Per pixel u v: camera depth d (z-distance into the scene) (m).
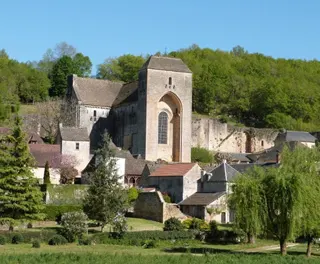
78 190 89.75
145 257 54.38
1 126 129.88
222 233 76.12
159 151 132.00
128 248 66.94
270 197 64.06
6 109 142.75
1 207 72.88
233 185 67.56
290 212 62.62
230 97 190.12
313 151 72.75
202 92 187.25
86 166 110.50
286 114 186.88
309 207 63.06
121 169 109.12
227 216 90.62
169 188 98.31
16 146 75.31
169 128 133.50
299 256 59.69
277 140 154.25
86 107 139.88
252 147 159.50
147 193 89.88
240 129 159.88
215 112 186.38
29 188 74.25
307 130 175.88
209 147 154.88
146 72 130.75
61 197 88.44
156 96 130.62
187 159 133.25
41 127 139.50
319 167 70.12
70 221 70.69
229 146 157.75
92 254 55.34
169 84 131.88
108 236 71.25
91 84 144.25
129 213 92.00
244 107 187.50
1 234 67.88
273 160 128.25
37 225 80.00
